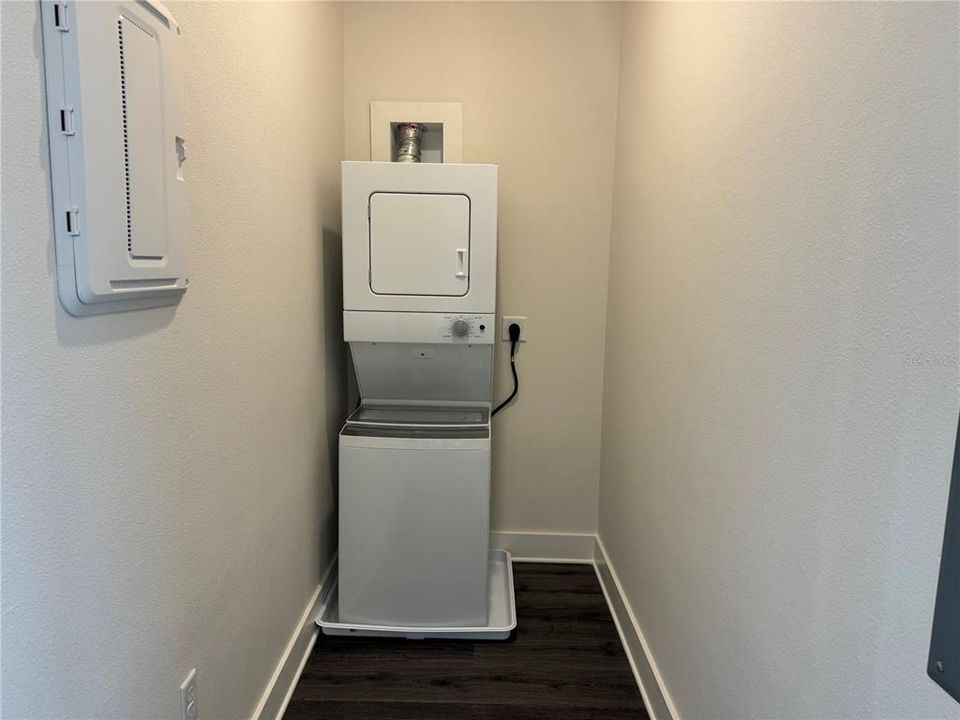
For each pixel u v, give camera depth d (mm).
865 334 760
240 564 1344
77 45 717
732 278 1182
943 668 599
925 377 655
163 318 986
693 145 1429
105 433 833
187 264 1021
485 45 2320
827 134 853
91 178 746
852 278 789
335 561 2271
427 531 1922
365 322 1935
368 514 1916
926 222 655
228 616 1284
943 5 631
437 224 1899
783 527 963
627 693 1759
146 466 944
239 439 1322
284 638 1682
